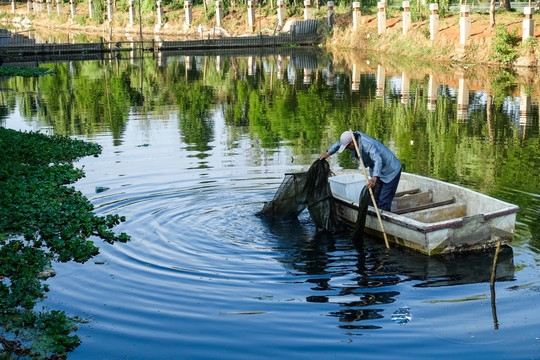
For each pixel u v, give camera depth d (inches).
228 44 1689.2
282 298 256.7
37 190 402.0
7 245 311.3
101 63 1384.1
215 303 252.2
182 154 519.5
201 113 739.4
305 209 388.5
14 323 238.4
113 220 350.3
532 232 324.2
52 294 263.3
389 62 1242.6
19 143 547.5
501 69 1071.6
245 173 449.7
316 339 223.5
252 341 222.5
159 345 221.0
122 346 221.0
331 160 484.7
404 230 309.1
